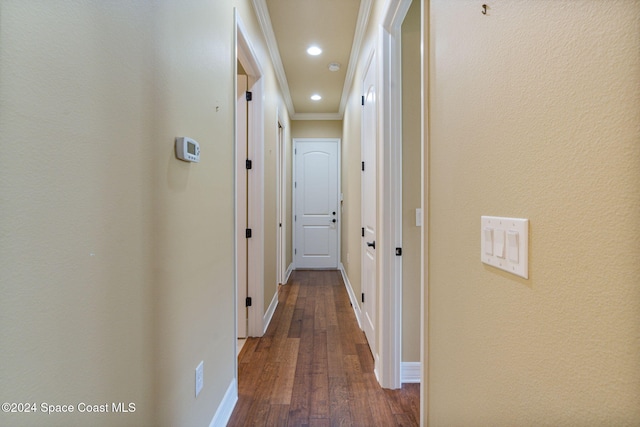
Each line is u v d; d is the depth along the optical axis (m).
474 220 0.77
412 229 1.85
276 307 3.40
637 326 0.38
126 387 0.80
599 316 0.43
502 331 0.65
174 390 1.06
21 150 0.52
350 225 3.71
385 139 1.81
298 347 2.41
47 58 0.57
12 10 0.50
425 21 1.07
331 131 5.25
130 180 0.81
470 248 0.79
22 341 0.53
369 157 2.37
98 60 0.69
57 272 0.59
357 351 2.34
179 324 1.09
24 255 0.53
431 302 1.06
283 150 4.31
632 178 0.38
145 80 0.88
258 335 2.61
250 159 2.59
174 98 1.06
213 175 1.43
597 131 0.43
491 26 0.68
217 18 1.48
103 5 0.71
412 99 1.83
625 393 0.39
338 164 5.26
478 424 0.75
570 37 0.47
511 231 0.61
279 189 4.26
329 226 5.28
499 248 0.65
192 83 1.20
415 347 1.89
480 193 0.74
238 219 2.61
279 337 2.61
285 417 1.59
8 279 0.50
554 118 0.50
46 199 0.57
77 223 0.64
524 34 0.57
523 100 0.58
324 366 2.11
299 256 5.30
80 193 0.64
